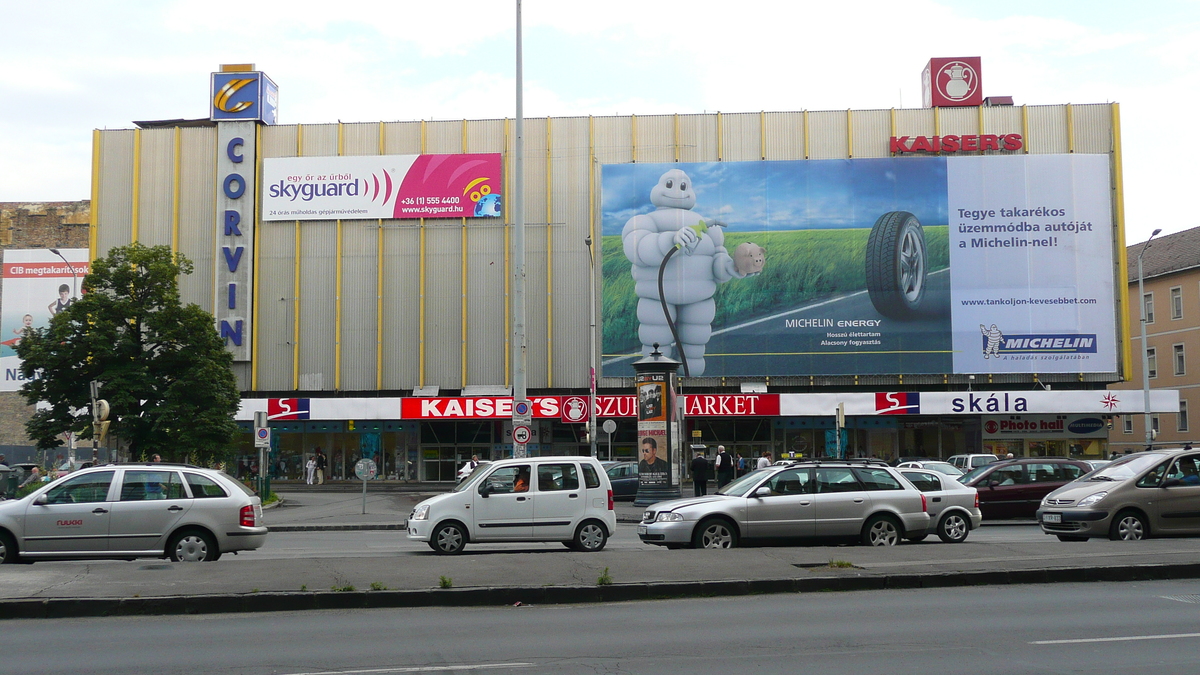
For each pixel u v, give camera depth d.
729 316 45.62
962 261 45.31
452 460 47.34
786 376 45.47
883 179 45.69
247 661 8.04
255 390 47.03
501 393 46.53
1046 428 45.97
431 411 45.09
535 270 47.06
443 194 47.38
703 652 8.23
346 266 47.44
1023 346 45.03
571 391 46.66
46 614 10.45
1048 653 8.08
